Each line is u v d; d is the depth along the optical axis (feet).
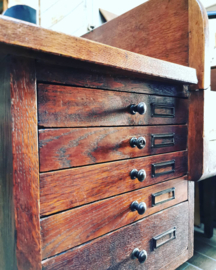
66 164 1.38
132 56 1.51
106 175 1.62
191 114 2.35
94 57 1.27
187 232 2.49
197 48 2.19
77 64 1.31
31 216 1.23
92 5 4.15
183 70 1.98
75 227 1.45
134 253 1.86
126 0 5.09
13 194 1.18
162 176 2.13
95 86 1.51
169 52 2.43
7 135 1.23
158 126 2.05
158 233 2.12
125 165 1.76
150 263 2.04
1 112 1.32
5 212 1.33
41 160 1.26
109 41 3.24
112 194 1.68
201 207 3.96
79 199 1.46
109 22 3.21
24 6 2.58
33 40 1.02
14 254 1.22
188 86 2.33
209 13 3.22
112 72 1.55
